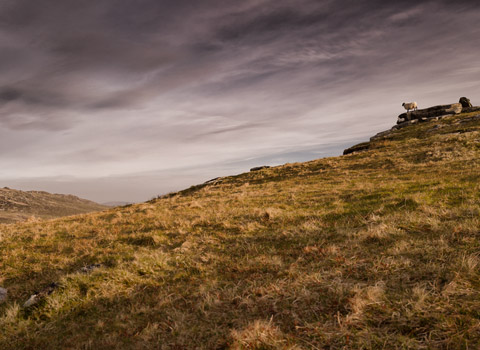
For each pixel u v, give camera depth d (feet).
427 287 13.46
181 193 106.93
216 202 60.49
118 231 40.60
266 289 16.46
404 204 32.53
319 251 21.95
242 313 14.61
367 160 92.27
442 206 28.73
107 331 15.52
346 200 42.37
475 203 27.86
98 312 18.17
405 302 12.39
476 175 44.73
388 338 10.35
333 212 35.09
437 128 131.03
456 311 11.09
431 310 11.43
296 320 12.78
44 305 19.25
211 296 17.08
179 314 15.60
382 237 22.08
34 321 17.81
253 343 11.34
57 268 28.19
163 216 48.83
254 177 105.29
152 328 14.46
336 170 86.02
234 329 12.83
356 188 52.29
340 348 10.32
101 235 39.24
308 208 40.47
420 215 26.48
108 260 27.71
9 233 47.32
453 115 171.22
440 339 9.84
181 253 27.43
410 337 10.24
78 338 15.24
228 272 21.35
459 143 84.69
